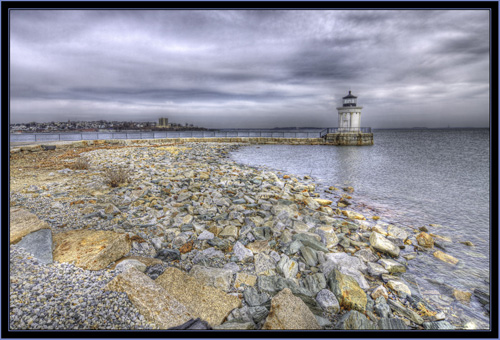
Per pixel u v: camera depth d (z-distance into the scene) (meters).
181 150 25.64
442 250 6.48
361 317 3.45
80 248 4.16
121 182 9.98
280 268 4.57
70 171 11.46
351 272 4.64
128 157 17.88
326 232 6.36
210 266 4.60
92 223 5.69
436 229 8.01
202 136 49.59
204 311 3.25
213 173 14.27
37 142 23.62
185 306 3.18
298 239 5.83
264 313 3.36
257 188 11.54
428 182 15.79
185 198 8.71
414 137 85.81
